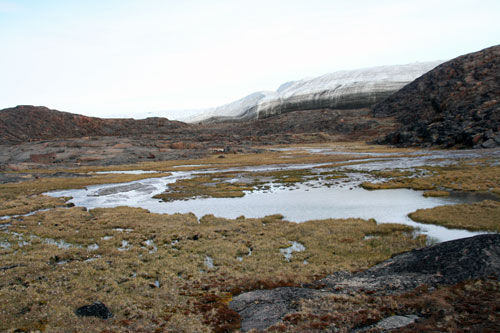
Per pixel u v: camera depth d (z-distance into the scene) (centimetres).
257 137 18962
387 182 5388
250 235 2938
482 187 4509
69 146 13388
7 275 2097
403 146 12381
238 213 3950
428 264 1852
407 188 4912
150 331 1438
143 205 4666
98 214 4019
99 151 12688
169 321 1530
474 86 15625
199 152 12950
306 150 13550
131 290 1898
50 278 2072
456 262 1756
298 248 2612
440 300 1442
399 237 2683
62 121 19788
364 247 2492
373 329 1298
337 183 5641
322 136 18275
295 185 5672
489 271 1593
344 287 1812
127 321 1538
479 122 10694
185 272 2162
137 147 13625
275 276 2033
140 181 7050
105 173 8719
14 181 7394
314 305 1584
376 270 2003
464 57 19238
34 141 15000
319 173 6919
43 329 1464
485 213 3175
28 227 3412
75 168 10000
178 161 11162
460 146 10225
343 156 10281
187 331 1420
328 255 2391
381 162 8225
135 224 3394
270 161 9819
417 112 17388
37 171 9475
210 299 1775
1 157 12038
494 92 13300
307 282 1952
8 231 3300
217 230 3086
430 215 3262
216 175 7450
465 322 1231
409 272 1842
